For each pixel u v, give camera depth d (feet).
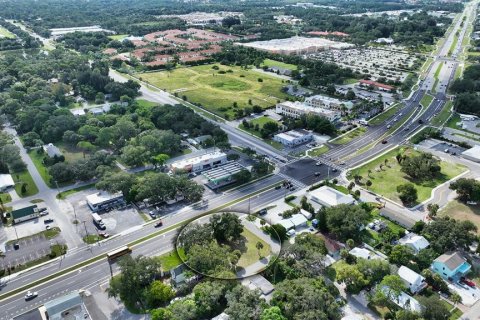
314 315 334.03
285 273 402.31
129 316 366.22
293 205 539.29
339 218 469.16
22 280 408.26
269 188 584.81
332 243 451.12
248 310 342.23
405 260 416.46
